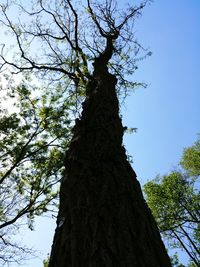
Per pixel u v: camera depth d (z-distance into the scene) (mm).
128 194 2770
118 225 2375
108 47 9250
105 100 4898
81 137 3676
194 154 21438
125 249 2162
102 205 2553
